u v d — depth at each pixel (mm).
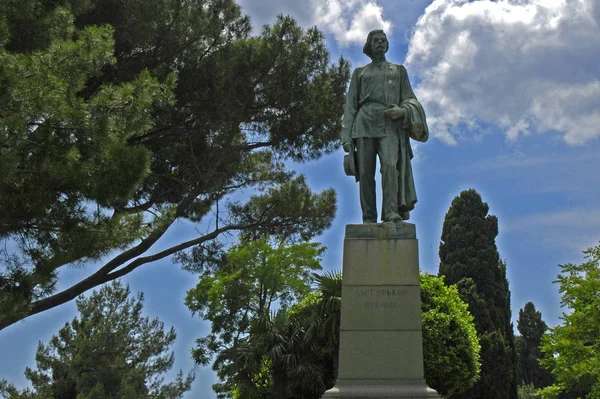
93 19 16922
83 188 11820
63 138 11555
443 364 25891
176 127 18906
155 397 38000
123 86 12625
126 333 39844
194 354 36062
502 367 36031
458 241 39781
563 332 27734
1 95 10617
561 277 28188
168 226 18016
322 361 22125
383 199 11297
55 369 38094
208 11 19125
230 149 19938
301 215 21734
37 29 12820
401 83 11977
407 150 11719
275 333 21156
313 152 21031
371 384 10227
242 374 21922
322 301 20859
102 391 35688
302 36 20109
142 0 17250
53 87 11219
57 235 12078
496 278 39281
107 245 12273
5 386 33281
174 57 18625
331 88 20406
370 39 12094
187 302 36594
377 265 10727
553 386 28828
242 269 34938
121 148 12195
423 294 27125
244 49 19000
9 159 10453
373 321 10500
